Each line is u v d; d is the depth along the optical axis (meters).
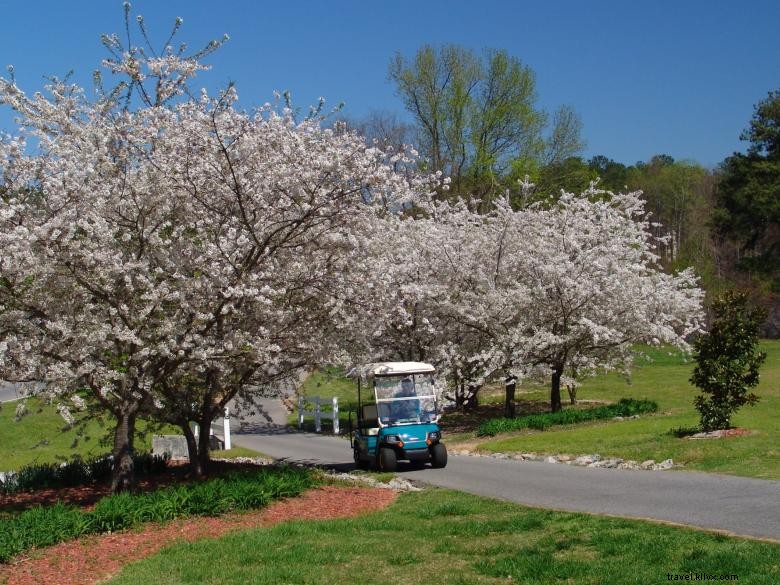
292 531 9.94
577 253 22.94
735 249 56.78
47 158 11.13
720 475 12.15
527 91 42.72
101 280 10.93
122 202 11.29
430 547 8.84
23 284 10.67
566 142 44.00
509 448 17.81
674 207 61.97
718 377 15.84
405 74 42.69
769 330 50.03
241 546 9.11
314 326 13.55
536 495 11.88
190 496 11.14
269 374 14.48
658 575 6.73
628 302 22.53
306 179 11.75
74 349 10.72
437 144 43.25
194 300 11.47
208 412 14.36
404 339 23.58
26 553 9.27
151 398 12.38
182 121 11.81
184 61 12.37
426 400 16.64
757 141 49.78
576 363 23.62
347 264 12.64
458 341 24.19
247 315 12.53
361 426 16.92
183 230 11.75
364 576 7.71
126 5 11.69
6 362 10.55
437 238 22.70
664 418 19.98
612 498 11.04
